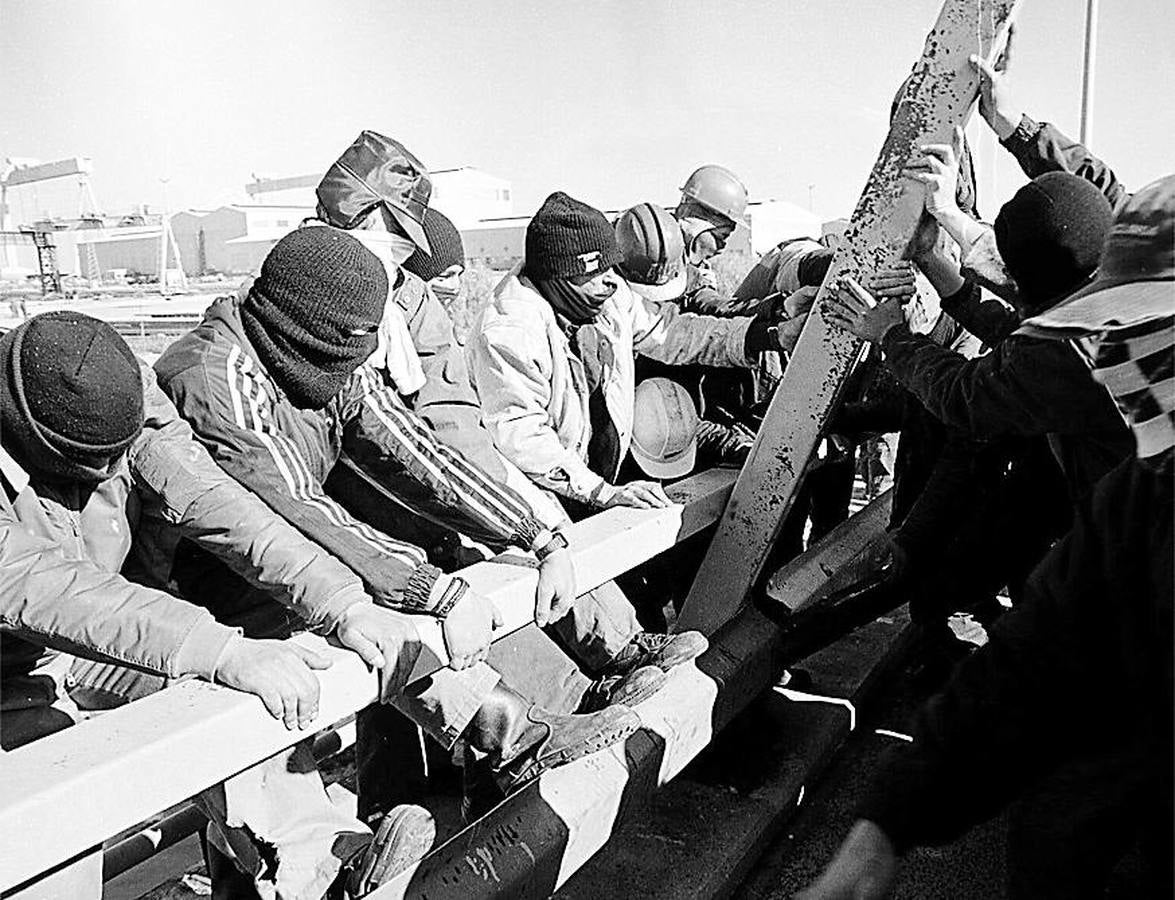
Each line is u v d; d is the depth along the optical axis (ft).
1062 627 4.01
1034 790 4.42
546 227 8.89
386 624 5.91
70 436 5.29
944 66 7.99
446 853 6.30
